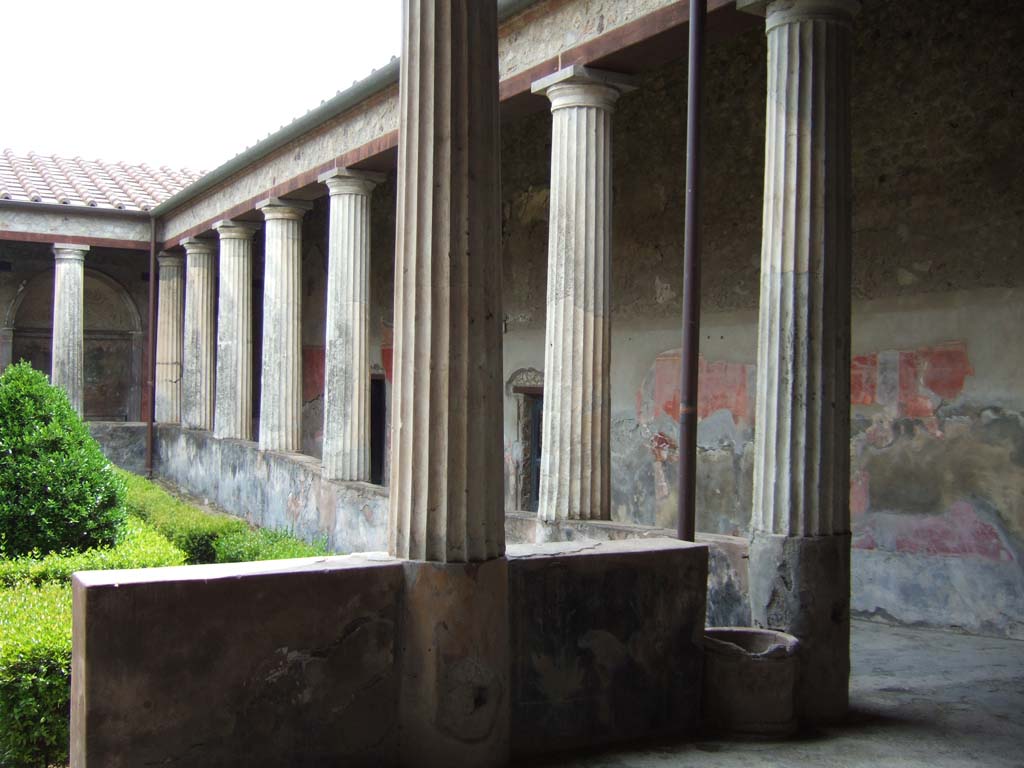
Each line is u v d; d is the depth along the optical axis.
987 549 7.50
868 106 8.40
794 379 5.13
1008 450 7.41
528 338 13.05
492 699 4.09
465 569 4.03
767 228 5.32
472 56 4.15
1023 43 7.37
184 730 3.60
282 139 13.27
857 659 6.63
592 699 4.47
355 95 11.30
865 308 8.39
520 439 13.14
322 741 3.87
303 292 18.58
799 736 4.74
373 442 17.23
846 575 5.14
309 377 18.44
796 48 5.27
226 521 10.02
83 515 7.78
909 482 8.00
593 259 7.70
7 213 17.50
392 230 16.45
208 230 16.53
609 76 7.70
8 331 18.78
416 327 4.11
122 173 21.02
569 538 7.43
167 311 18.94
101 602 3.47
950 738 4.74
